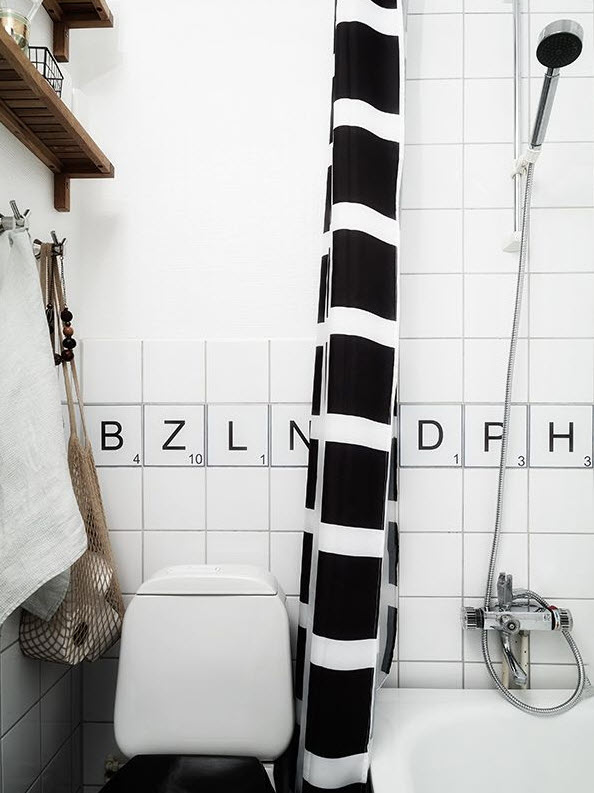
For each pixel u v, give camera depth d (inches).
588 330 59.2
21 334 42.7
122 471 59.1
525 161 54.2
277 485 58.9
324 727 45.8
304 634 53.1
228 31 60.1
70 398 51.4
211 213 59.7
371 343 47.3
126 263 59.7
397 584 52.4
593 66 59.4
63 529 42.5
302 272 59.3
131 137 59.9
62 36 56.7
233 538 58.9
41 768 51.6
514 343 55.0
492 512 59.1
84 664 59.2
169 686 49.3
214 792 42.6
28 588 41.3
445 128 59.9
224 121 59.9
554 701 55.7
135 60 60.1
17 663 48.1
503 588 55.6
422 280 59.5
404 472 59.2
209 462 58.9
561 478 59.0
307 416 58.8
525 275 59.3
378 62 49.4
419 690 57.7
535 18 60.0
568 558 58.9
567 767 53.5
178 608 49.9
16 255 43.3
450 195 59.7
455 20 60.0
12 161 48.3
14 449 41.8
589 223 59.2
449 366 59.2
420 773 49.5
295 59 59.8
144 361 59.1
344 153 47.8
